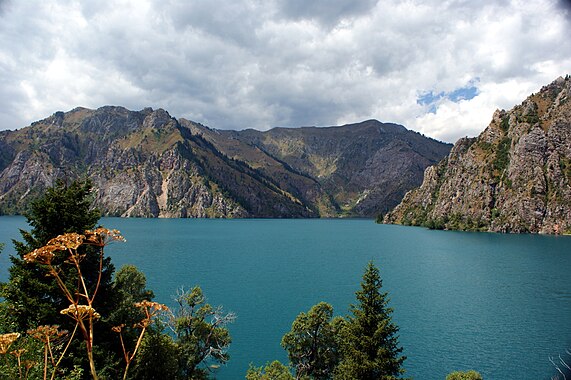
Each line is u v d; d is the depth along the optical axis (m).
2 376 17.53
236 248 191.12
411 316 77.94
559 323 73.06
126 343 30.36
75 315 10.02
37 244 29.41
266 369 38.44
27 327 26.34
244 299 87.81
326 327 41.22
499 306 85.50
